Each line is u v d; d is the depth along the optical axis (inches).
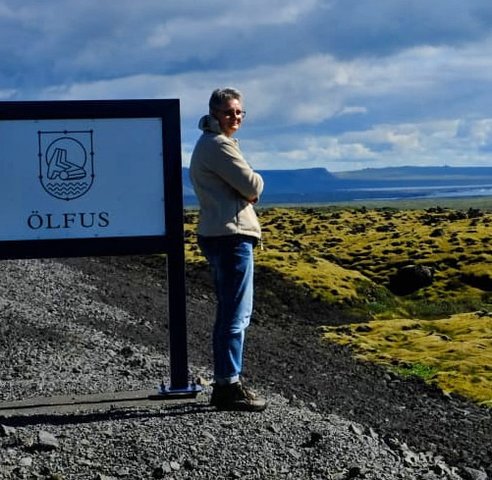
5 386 298.0
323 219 1764.3
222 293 251.6
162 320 546.0
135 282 768.9
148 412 254.8
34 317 458.3
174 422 244.7
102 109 266.2
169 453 227.1
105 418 249.4
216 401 257.1
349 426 261.7
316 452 237.8
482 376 440.5
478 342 536.7
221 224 247.1
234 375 255.4
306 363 450.9
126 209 268.8
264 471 224.7
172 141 269.0
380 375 439.5
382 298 893.2
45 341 387.2
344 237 1369.3
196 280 860.0
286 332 615.5
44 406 263.7
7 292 548.4
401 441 299.3
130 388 295.1
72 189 266.8
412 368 460.1
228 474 221.8
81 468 218.5
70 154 266.1
